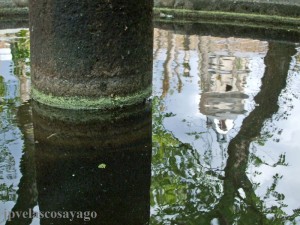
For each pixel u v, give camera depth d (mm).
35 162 3479
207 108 4480
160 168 3486
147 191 3199
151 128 4055
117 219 2918
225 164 3551
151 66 4441
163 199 3133
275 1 8875
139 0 4070
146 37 4254
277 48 6969
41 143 3730
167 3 9664
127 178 3355
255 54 6590
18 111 4266
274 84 5227
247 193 3193
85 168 3439
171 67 5793
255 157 3656
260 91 5000
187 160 3600
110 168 3457
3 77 5172
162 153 3686
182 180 3348
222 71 5680
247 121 4246
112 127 4020
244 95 4879
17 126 3982
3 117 4129
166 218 2930
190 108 4477
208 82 5219
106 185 3271
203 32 8266
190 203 3070
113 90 4141
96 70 4051
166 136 3932
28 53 6254
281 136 3994
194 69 5742
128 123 4098
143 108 4352
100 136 3885
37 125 4000
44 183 3246
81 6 3896
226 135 3980
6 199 3057
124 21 4020
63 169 3418
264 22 9000
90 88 4082
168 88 4969
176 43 7277
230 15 9289
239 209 3018
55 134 3875
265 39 7652
